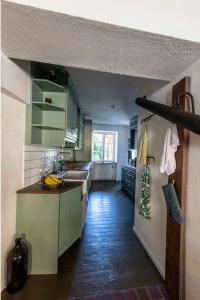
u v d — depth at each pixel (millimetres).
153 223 2164
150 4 953
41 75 2344
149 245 2279
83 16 864
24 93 1825
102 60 1277
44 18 871
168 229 1627
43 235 1894
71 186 2242
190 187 1364
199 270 1250
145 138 2385
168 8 979
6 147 1645
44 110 2402
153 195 2180
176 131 1460
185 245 1414
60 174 3135
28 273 1881
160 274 1932
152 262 2143
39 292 1671
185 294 1413
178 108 1257
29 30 965
